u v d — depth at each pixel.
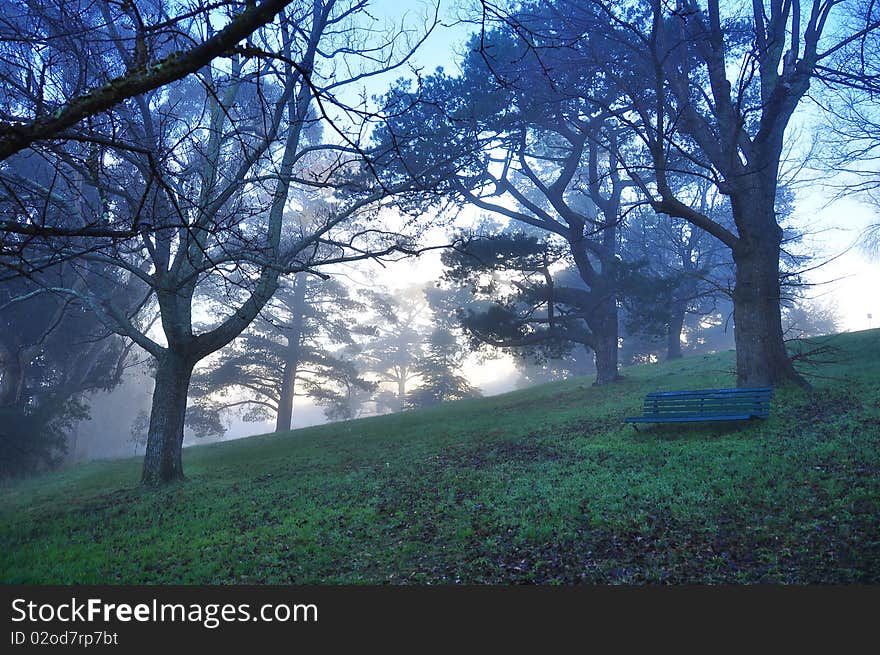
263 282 17.16
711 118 21.77
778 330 17.50
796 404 15.16
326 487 14.06
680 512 8.99
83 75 6.09
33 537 12.09
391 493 12.59
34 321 31.28
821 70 16.58
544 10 18.95
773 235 17.92
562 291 29.69
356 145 4.83
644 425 16.39
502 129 21.42
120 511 13.91
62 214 10.97
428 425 24.34
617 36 17.61
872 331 25.84
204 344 17.61
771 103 16.66
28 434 29.45
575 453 14.30
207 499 14.19
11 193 4.59
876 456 10.09
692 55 19.70
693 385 22.31
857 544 7.20
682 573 7.18
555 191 28.00
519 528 9.20
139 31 3.66
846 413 13.55
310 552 9.28
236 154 15.23
